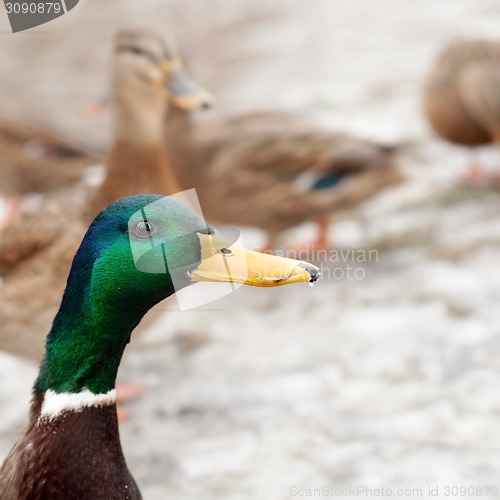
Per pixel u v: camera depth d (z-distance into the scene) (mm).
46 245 8734
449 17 23266
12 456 5094
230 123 12422
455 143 14828
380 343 10531
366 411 9336
